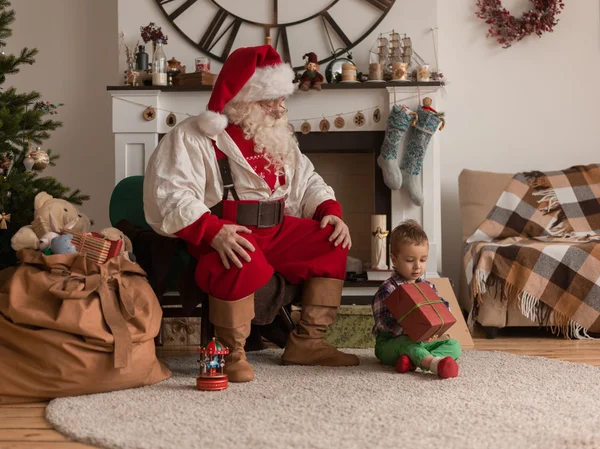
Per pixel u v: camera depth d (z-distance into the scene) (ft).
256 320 8.46
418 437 5.57
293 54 13.64
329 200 9.17
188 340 11.28
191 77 12.92
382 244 12.49
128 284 7.82
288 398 6.89
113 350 7.21
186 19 13.60
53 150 14.87
